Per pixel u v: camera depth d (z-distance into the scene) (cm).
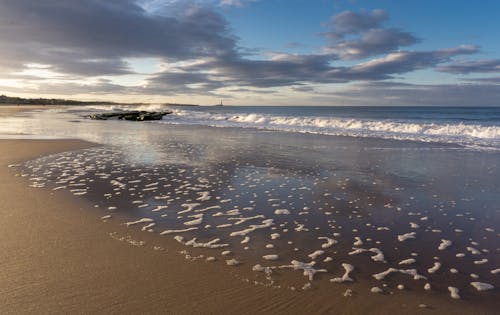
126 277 398
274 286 390
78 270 412
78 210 648
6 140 1667
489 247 514
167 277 402
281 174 1000
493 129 2153
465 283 409
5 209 643
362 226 597
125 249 477
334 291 384
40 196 734
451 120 4066
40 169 1015
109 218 607
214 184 874
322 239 537
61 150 1391
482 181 932
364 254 485
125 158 1228
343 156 1332
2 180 873
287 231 567
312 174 1006
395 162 1209
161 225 580
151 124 3231
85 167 1057
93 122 3338
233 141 1811
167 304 347
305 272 427
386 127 2664
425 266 452
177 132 2338
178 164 1129
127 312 331
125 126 2878
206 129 2636
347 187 862
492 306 362
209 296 365
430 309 355
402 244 523
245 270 427
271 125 3133
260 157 1288
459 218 643
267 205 708
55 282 383
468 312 351
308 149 1519
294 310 346
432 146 1645
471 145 1689
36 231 536
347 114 6462
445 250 503
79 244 490
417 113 6869
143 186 841
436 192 821
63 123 3080
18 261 432
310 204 719
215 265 438
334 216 647
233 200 738
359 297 373
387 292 386
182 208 676
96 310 333
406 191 829
